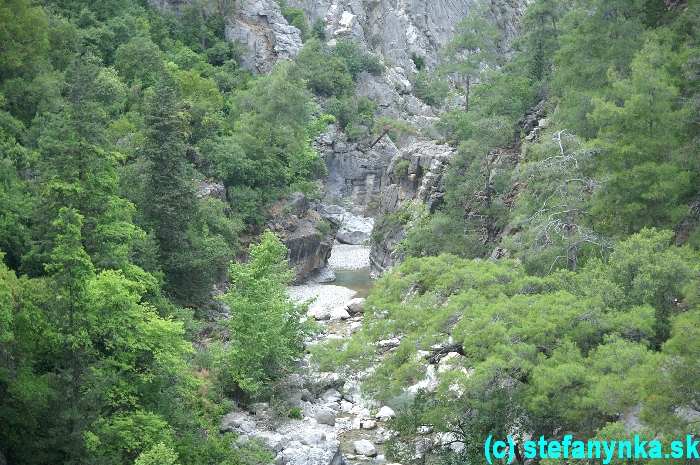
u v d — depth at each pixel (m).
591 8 57.25
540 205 45.16
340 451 38.56
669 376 23.17
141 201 52.59
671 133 41.41
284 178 84.81
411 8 157.75
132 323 34.09
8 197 45.88
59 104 61.22
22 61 65.44
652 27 54.84
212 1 120.06
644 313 29.61
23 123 60.59
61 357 32.47
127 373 34.66
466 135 79.00
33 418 30.52
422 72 147.88
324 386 47.06
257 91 92.31
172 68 90.50
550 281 34.50
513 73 78.69
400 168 82.62
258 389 43.16
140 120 69.94
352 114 118.50
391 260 77.88
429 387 38.34
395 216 80.44
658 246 33.38
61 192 36.16
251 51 119.38
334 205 106.75
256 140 82.56
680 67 45.75
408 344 33.03
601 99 43.19
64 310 30.36
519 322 30.81
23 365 32.12
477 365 29.05
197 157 75.00
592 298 31.11
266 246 46.03
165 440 32.88
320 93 120.31
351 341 35.69
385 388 32.78
